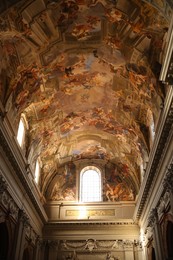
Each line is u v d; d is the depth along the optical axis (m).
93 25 15.77
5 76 15.68
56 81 19.52
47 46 16.52
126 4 13.82
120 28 15.44
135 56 16.33
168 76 11.39
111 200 27.64
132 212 26.83
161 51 14.60
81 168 29.38
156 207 18.80
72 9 14.66
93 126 25.11
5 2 12.88
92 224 25.77
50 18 14.96
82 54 17.81
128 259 24.11
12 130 17.06
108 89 20.52
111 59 17.80
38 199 22.92
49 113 21.62
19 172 17.83
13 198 17.52
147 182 19.11
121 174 28.91
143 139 20.91
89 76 19.73
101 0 14.06
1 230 16.67
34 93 18.92
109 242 25.16
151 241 20.89
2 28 13.91
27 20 14.45
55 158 27.36
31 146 21.47
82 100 22.02
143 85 17.45
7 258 16.41
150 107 18.19
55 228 25.95
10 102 16.50
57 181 28.83
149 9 13.23
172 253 16.52
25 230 19.75
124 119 22.19
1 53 14.84
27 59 16.50
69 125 24.44
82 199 27.91
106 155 28.64
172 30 10.19
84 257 24.58
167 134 14.40
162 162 16.20
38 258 23.92
